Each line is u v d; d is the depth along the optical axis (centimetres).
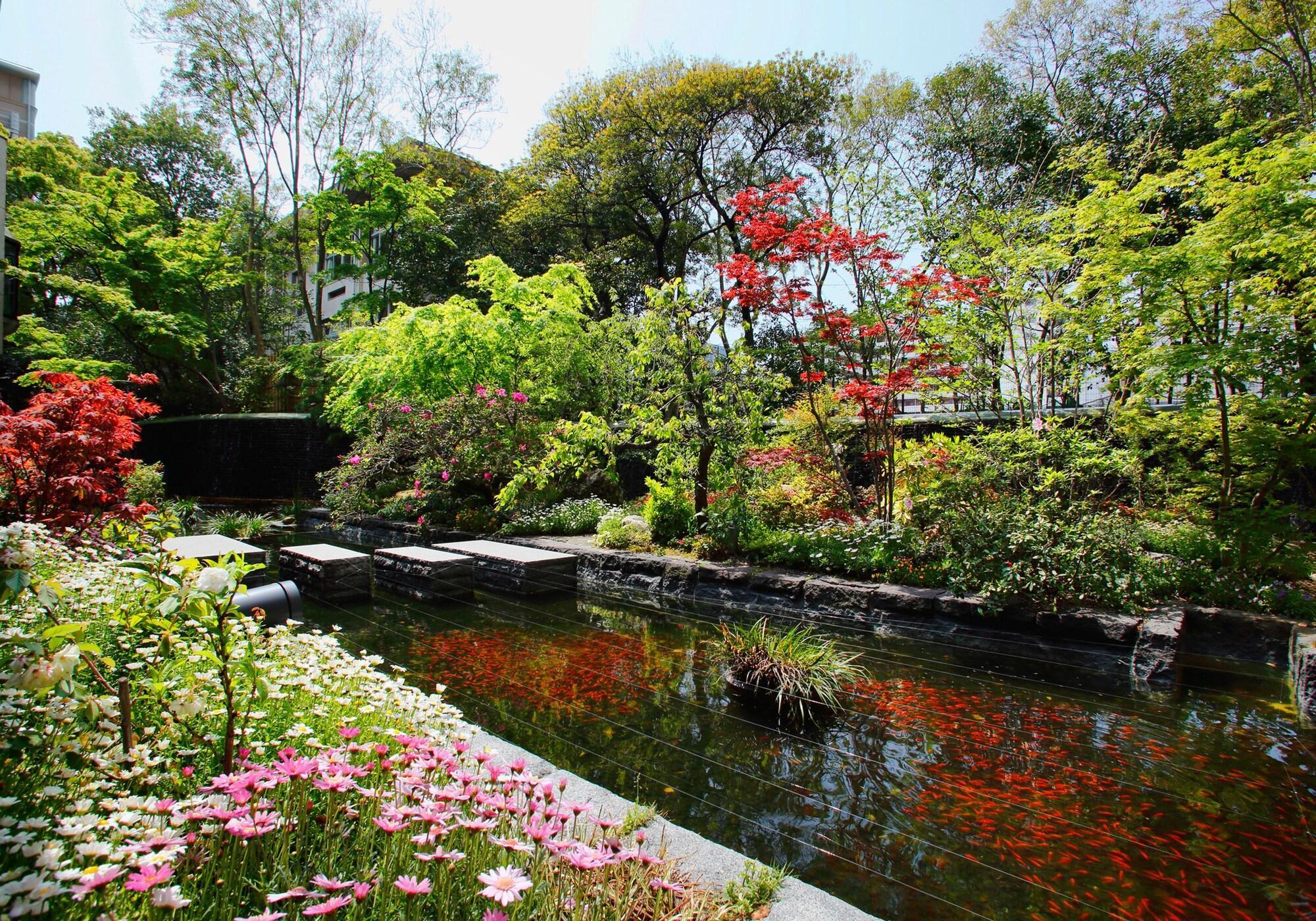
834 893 235
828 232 657
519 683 430
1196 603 518
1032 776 321
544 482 909
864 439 777
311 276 1795
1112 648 469
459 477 1016
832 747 347
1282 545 538
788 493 777
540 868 158
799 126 1576
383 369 1060
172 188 2098
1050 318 685
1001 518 547
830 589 584
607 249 1578
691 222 1777
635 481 1127
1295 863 255
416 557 703
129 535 372
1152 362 550
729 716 384
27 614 246
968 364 742
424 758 184
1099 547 516
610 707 394
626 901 165
